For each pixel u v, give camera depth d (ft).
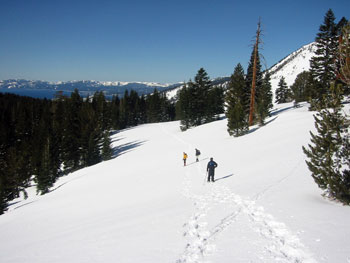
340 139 30.22
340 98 30.63
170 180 63.26
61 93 288.30
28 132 209.97
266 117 127.24
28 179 142.41
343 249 17.35
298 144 68.80
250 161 65.92
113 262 19.86
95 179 89.71
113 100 366.43
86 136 162.81
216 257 18.74
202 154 95.35
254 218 27.07
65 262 21.77
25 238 38.01
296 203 29.89
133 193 56.24
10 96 321.52
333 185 28.89
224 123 157.17
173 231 25.71
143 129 247.50
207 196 41.45
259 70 119.96
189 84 203.31
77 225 37.55
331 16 104.94
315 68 110.32
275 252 18.71
